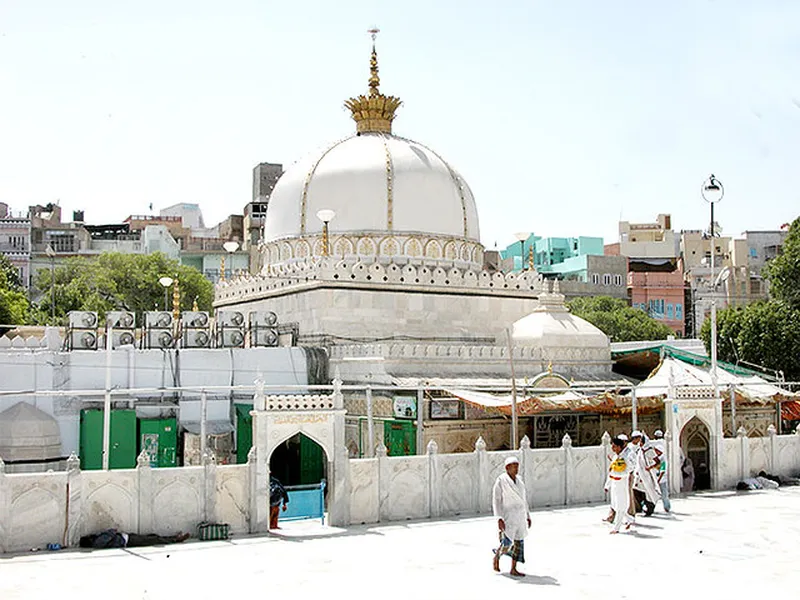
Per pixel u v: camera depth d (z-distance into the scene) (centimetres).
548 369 3462
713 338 3195
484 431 3266
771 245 11106
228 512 2197
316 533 2208
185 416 3319
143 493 2105
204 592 1577
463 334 3950
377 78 4797
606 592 1577
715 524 2338
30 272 9125
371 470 2384
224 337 3759
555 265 10194
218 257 10194
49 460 2973
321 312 3681
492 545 2034
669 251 10294
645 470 2470
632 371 4119
